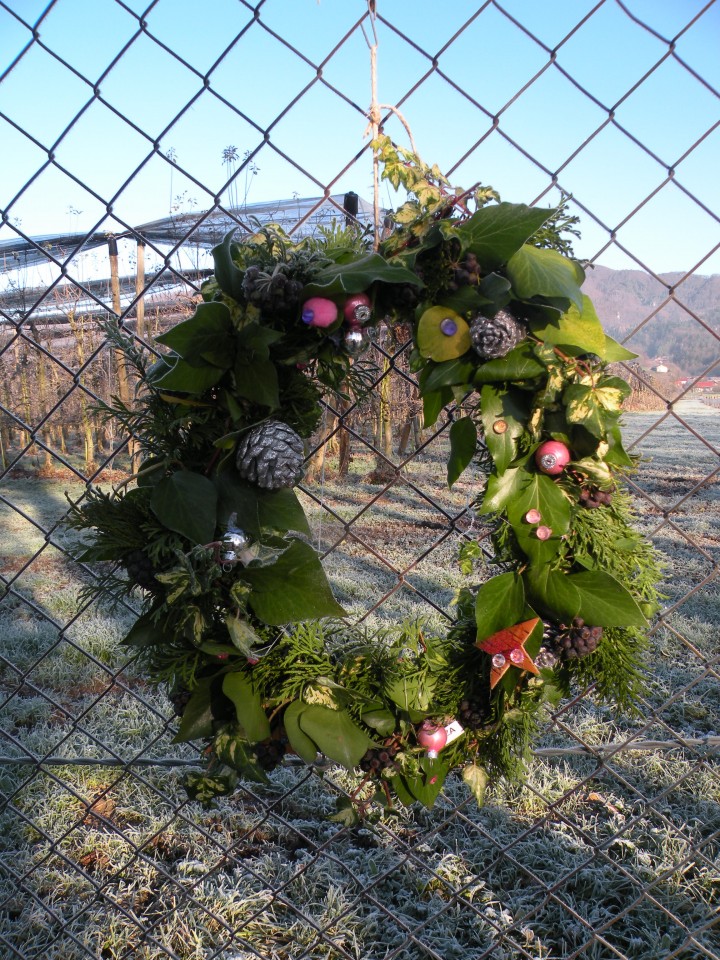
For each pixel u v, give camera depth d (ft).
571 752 4.81
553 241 3.40
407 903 6.58
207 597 3.29
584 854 7.23
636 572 3.82
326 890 6.84
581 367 3.19
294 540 3.31
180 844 7.51
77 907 6.51
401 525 22.27
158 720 9.92
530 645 3.52
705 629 13.02
